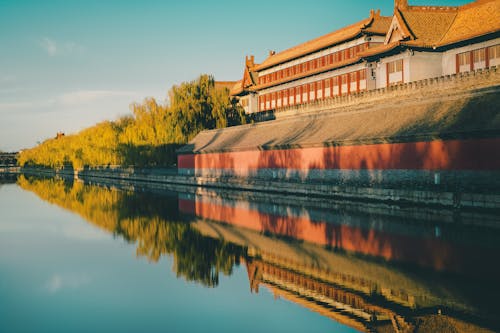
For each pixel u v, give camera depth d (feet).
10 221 131.95
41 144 600.39
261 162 191.42
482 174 106.42
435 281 60.23
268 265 74.79
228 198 168.35
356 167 143.54
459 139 111.24
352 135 145.89
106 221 127.03
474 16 167.84
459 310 50.34
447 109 124.16
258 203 147.64
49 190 247.70
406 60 174.09
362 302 55.21
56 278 71.46
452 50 169.99
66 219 133.69
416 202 113.91
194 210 142.31
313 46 240.73
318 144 157.28
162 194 199.72
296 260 76.38
